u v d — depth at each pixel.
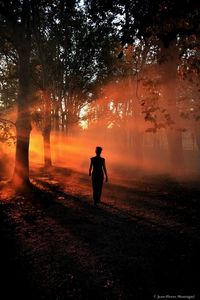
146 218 8.62
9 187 13.45
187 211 9.42
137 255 5.66
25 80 14.08
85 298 4.06
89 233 7.13
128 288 4.34
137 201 11.26
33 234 6.99
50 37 23.52
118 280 4.59
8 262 5.30
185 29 6.74
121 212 9.41
